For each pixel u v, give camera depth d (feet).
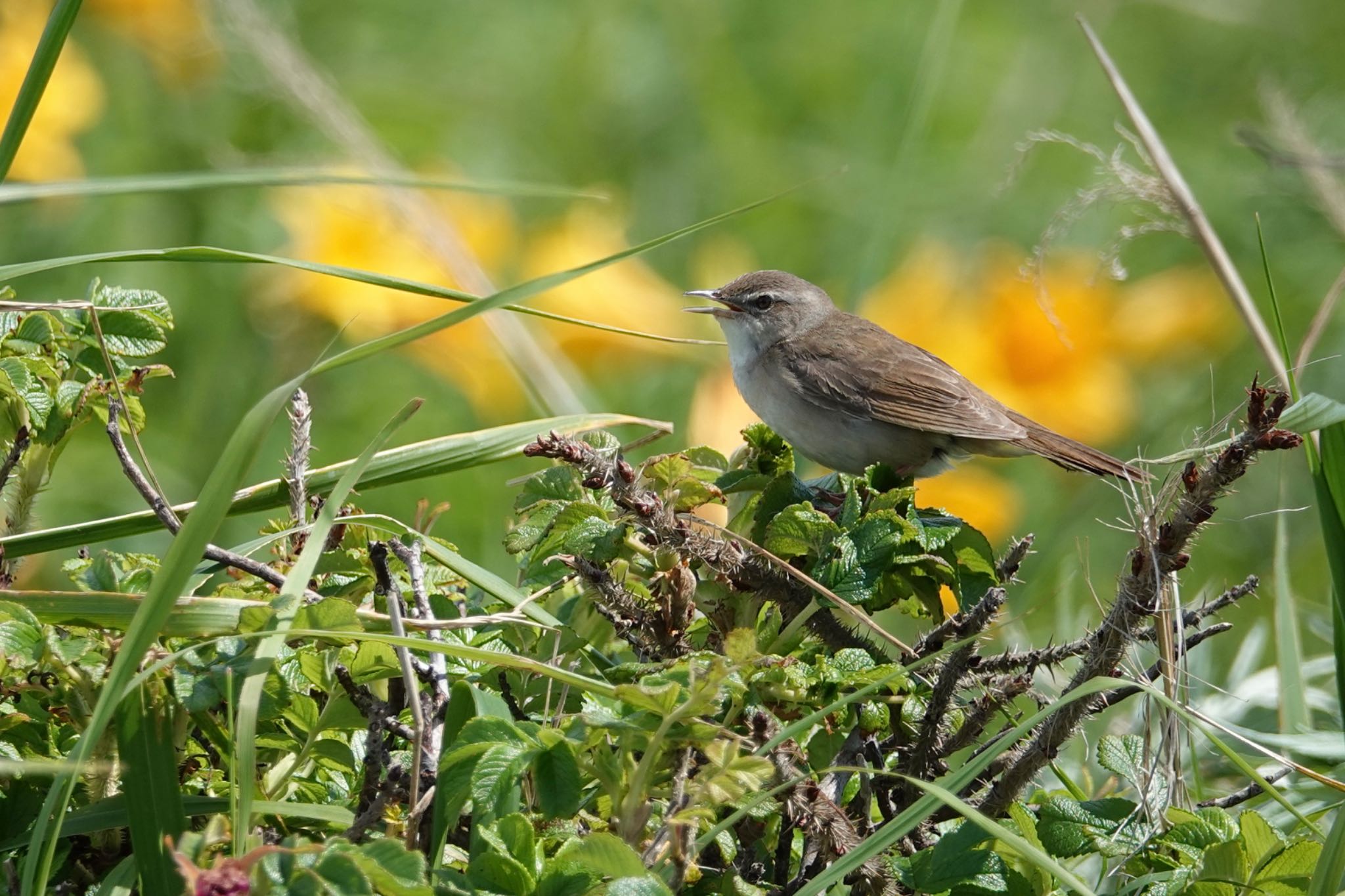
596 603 18.13
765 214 51.75
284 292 41.81
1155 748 18.13
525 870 13.64
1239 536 41.70
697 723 14.40
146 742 14.79
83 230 43.16
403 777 16.01
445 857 15.43
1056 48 55.93
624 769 14.83
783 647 18.56
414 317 41.16
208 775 17.63
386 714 16.46
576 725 15.28
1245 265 49.08
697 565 19.36
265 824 16.81
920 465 37.11
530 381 35.09
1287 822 21.75
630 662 19.20
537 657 19.01
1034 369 42.80
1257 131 32.07
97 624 15.85
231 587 18.43
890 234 38.99
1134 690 18.28
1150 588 16.25
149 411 40.86
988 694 18.11
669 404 45.52
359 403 43.42
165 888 14.19
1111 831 16.25
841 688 17.16
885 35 55.52
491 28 53.93
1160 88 55.57
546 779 14.34
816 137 53.83
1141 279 50.83
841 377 36.19
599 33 54.49
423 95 51.47
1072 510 42.39
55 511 36.35
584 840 13.70
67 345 20.02
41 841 13.23
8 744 16.63
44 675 16.99
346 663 17.35
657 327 44.65
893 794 18.24
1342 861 14.79
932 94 38.63
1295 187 31.12
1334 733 22.63
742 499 21.75
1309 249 48.16
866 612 20.52
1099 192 22.58
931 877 15.40
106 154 44.86
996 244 50.34
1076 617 33.96
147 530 19.44
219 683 15.10
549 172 52.21
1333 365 46.11
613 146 53.16
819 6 55.36
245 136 46.57
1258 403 15.46
